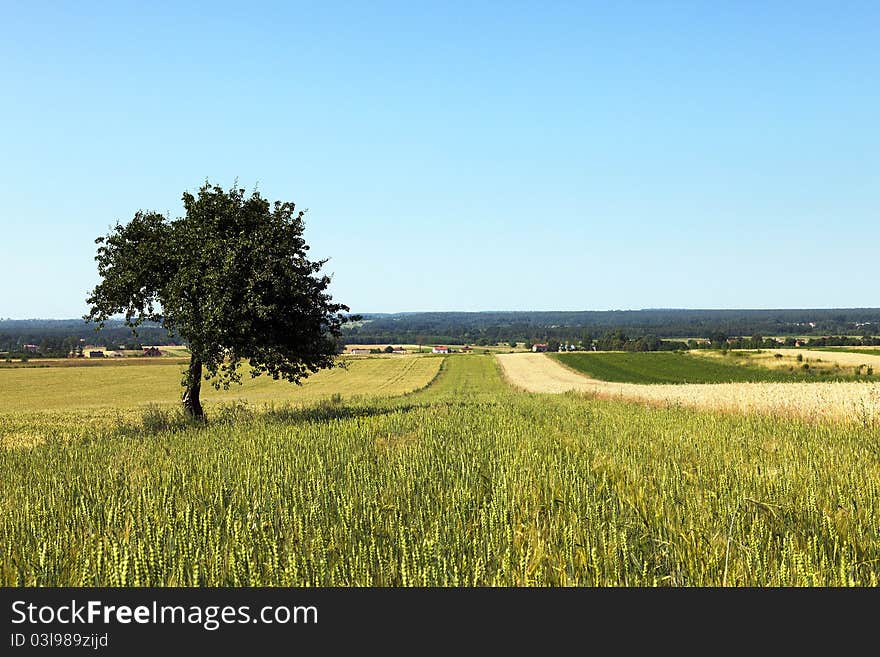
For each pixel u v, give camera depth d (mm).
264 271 25766
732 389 39875
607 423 22438
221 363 26109
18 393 77125
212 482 11062
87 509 9297
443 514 8789
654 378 98000
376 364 130250
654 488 10273
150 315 27125
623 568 6953
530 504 9047
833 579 6500
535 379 99250
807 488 9641
